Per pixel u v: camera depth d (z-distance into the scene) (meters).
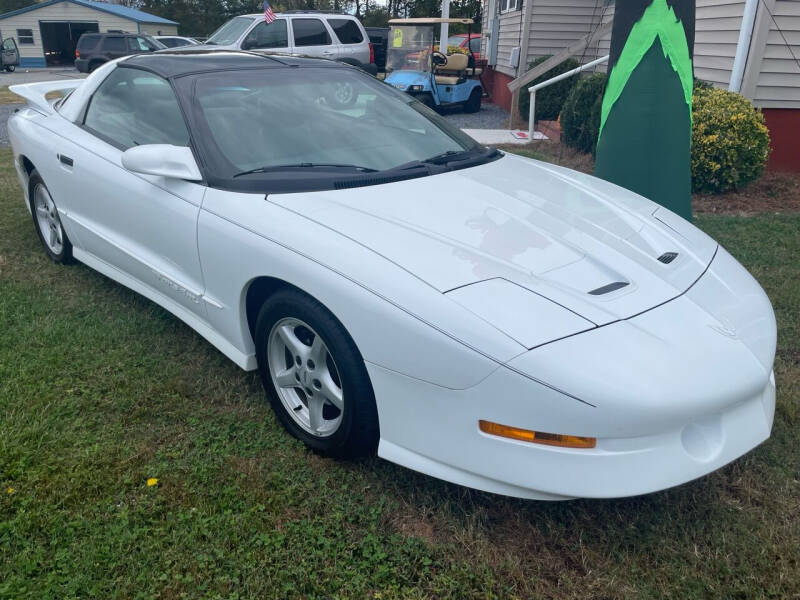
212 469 2.58
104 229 3.72
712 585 2.11
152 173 2.94
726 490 2.55
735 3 7.52
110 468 2.58
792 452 2.75
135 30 39.19
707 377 2.10
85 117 3.96
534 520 2.40
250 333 2.92
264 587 2.08
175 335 3.65
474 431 2.13
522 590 2.11
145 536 2.26
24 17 37.38
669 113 4.94
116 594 2.04
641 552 2.25
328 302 2.37
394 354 2.22
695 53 8.42
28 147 4.27
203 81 3.35
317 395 2.64
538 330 2.08
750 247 5.14
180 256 3.10
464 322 2.11
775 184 7.19
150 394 3.06
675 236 2.89
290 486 2.51
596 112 8.59
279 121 3.25
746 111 6.71
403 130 3.50
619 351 2.06
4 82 23.89
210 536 2.26
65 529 2.28
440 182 3.03
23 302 3.97
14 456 2.61
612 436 2.01
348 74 3.80
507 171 3.37
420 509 2.43
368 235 2.48
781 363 3.43
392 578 2.14
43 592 2.04
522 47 13.23
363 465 2.66
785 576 2.14
